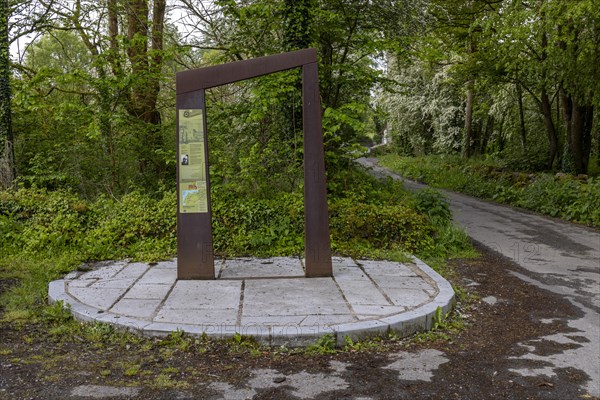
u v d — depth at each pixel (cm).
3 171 952
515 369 409
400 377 386
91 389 351
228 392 353
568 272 759
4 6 991
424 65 2578
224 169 887
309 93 628
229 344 436
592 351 452
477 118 2884
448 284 610
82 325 475
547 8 1307
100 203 884
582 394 366
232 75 618
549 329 512
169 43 1154
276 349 433
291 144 972
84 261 719
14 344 428
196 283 604
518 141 2517
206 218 621
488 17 1572
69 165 1033
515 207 1513
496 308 583
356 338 449
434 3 1579
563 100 1783
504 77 1844
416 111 3244
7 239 778
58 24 1193
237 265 704
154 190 1082
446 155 2981
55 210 832
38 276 630
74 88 1210
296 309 505
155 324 456
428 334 482
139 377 373
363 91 1259
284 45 1038
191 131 621
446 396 356
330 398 347
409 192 1205
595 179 1488
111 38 1094
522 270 769
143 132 1045
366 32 1198
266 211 828
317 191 636
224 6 1052
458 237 887
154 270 668
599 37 1370
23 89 931
